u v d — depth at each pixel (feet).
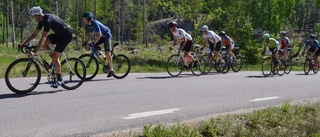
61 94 25.22
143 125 18.44
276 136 18.92
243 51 79.36
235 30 83.30
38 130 16.63
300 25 204.13
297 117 22.25
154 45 137.28
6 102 21.95
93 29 32.37
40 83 29.19
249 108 23.94
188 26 101.96
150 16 270.67
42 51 24.94
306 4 203.92
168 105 23.32
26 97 23.65
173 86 31.45
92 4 184.96
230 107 23.79
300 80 40.98
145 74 41.01
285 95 29.53
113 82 32.19
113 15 193.88
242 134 18.21
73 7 189.26
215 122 19.38
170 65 40.19
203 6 86.33
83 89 27.71
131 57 65.62
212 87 31.91
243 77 41.60
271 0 107.86
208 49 45.21
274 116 21.53
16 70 24.25
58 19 24.36
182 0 88.43
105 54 33.40
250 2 105.29
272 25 109.70
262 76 43.98
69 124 17.84
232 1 95.76
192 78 38.34
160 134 16.28
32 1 140.77
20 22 149.59
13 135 15.78
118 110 21.27
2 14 162.71
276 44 45.83
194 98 26.22
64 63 26.99
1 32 175.11
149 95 26.53
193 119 20.08
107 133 16.78
